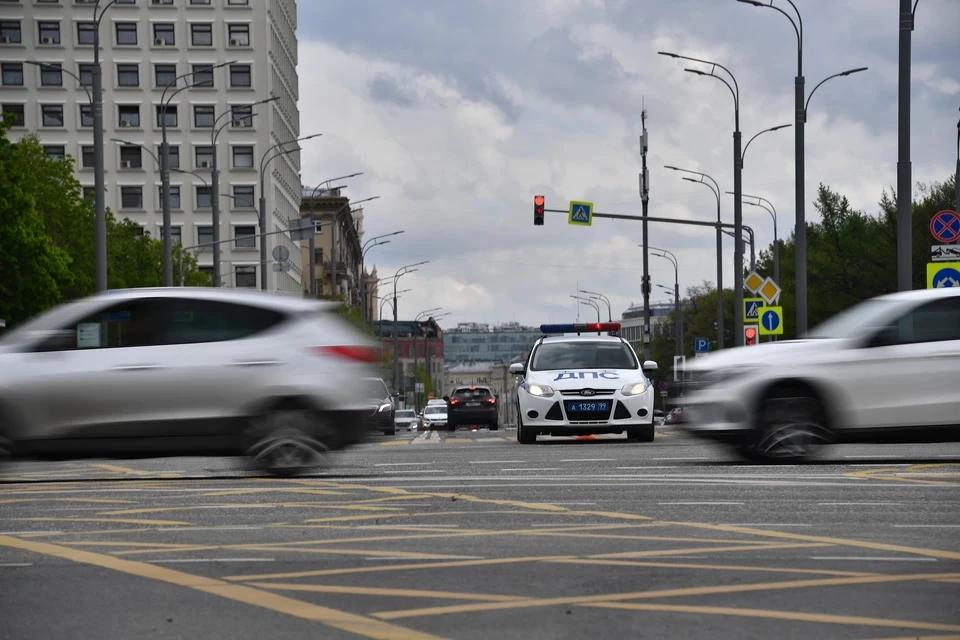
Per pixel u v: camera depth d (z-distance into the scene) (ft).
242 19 387.34
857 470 50.44
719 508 38.73
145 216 386.11
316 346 50.85
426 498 42.39
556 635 21.15
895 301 55.26
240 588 25.63
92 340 50.21
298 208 478.59
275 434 50.37
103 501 42.42
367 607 23.62
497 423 179.42
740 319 160.56
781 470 50.96
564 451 67.05
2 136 196.75
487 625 21.97
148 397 49.80
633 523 35.42
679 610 23.11
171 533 34.17
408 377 501.97
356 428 50.88
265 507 40.24
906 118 92.38
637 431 80.84
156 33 386.93
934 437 54.19
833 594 24.63
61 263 203.10
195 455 50.31
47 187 238.68
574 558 29.19
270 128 391.04
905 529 33.94
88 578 27.04
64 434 49.70
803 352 54.60
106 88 383.65
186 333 50.49
